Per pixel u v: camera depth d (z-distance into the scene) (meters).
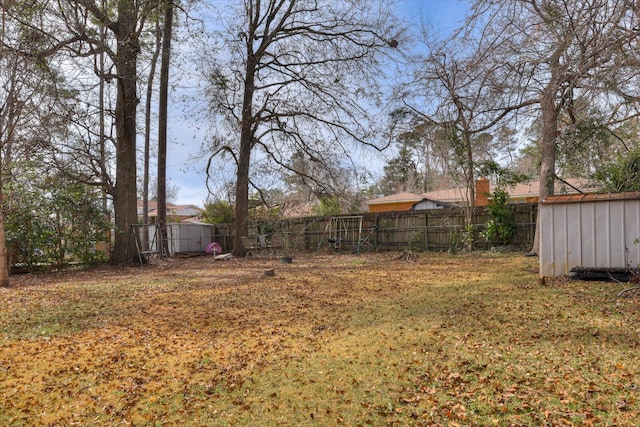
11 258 11.82
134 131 14.10
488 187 19.42
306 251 18.42
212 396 3.23
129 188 14.01
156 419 2.89
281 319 5.59
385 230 17.39
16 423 2.85
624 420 2.60
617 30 4.18
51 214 12.42
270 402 3.10
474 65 5.45
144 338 4.86
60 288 8.78
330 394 3.19
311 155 16.88
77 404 3.14
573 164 10.81
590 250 7.55
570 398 2.92
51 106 10.90
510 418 2.70
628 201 7.21
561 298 6.09
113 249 14.04
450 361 3.72
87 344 4.66
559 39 4.71
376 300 6.65
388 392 3.18
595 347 3.92
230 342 4.61
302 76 16.03
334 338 4.61
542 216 8.02
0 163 9.33
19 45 9.34
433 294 6.96
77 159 13.11
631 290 6.20
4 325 5.54
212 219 22.98
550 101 5.45
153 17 12.77
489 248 14.91
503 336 4.39
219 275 10.66
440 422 2.70
